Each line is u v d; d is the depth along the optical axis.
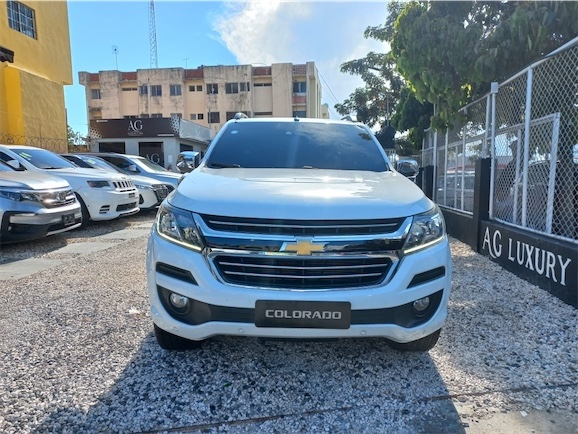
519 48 5.57
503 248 5.41
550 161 4.61
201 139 31.36
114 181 9.19
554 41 5.66
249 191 2.64
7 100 14.45
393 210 2.53
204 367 2.86
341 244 2.41
